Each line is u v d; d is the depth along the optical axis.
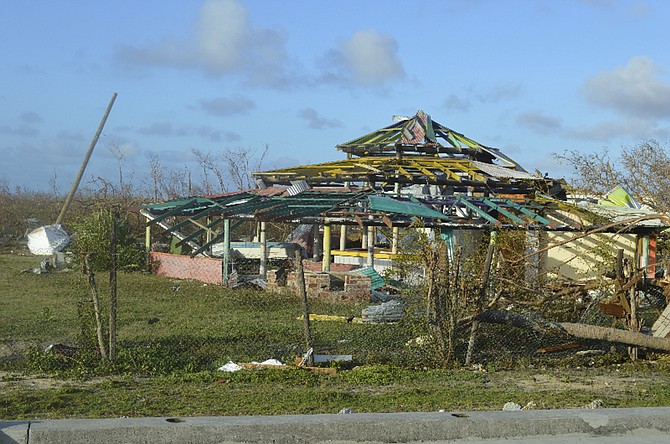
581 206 22.91
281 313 19.00
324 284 21.52
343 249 30.53
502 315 12.62
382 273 25.50
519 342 13.85
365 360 12.82
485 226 19.30
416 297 13.51
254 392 9.83
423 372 11.60
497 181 24.72
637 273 13.52
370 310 17.55
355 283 21.53
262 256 24.67
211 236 29.44
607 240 21.84
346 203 22.00
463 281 12.69
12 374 11.09
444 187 26.41
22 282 23.75
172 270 27.30
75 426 6.78
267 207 22.55
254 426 6.98
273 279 23.08
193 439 6.86
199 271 26.16
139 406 8.88
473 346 12.55
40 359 11.57
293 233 32.06
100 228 27.02
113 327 11.84
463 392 9.95
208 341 14.52
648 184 27.16
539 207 22.27
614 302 13.51
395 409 8.82
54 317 16.97
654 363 12.62
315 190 26.47
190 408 8.77
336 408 8.83
